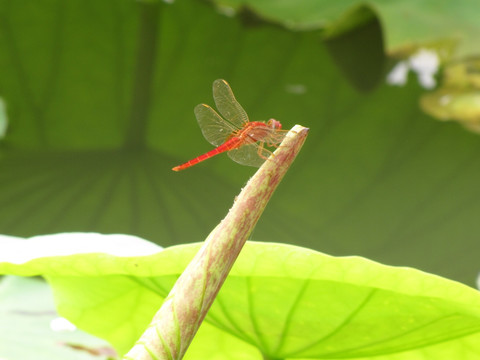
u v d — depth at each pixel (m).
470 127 1.57
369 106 1.65
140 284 0.86
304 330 0.85
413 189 1.41
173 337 0.76
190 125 1.61
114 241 0.86
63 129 1.56
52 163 1.45
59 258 0.83
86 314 0.89
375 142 1.54
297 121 1.60
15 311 0.98
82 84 1.70
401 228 1.31
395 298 0.83
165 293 0.85
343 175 1.44
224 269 0.77
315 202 1.37
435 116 1.60
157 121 1.61
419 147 1.52
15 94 1.63
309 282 0.83
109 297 0.87
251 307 0.84
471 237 1.27
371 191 1.40
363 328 0.85
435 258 1.23
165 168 1.46
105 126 1.58
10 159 1.45
